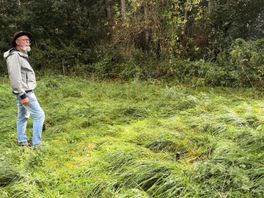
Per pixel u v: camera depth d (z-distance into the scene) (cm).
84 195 449
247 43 1189
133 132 661
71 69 1502
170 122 711
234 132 608
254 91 1053
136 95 1002
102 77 1396
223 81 1150
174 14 1354
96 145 623
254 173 446
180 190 429
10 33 1591
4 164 507
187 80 1212
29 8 1622
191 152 569
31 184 471
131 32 1440
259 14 1460
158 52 1415
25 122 651
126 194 425
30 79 624
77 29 1638
